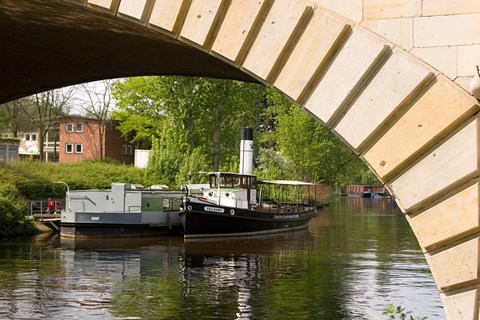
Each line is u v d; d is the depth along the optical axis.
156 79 61.72
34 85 20.67
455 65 8.45
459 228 8.30
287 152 79.88
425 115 8.47
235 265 32.84
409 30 8.65
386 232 48.53
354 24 8.85
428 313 21.91
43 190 52.12
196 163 59.62
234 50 9.43
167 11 9.84
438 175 8.44
